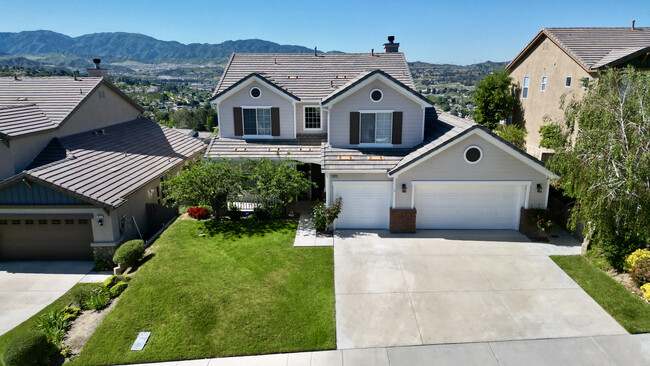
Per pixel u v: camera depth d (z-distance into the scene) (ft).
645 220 37.81
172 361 32.17
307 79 73.56
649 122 36.94
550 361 31.07
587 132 40.47
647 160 36.22
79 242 51.85
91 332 35.91
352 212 56.85
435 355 32.07
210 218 62.59
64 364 32.04
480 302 38.75
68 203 49.75
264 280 43.16
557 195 56.95
